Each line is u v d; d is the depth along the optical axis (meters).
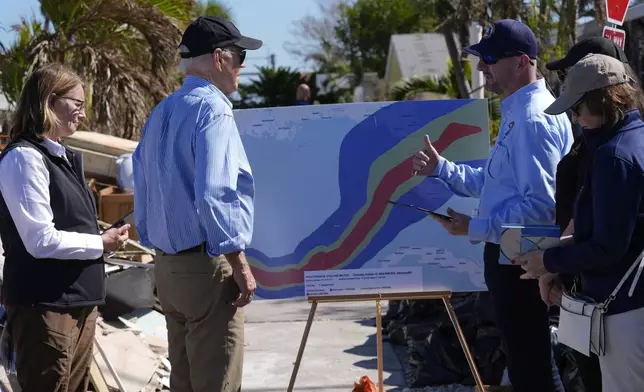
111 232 3.46
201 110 3.28
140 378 4.93
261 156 4.23
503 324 3.65
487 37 3.66
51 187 3.27
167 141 3.34
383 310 7.97
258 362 6.08
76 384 3.54
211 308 3.34
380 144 4.19
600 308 2.81
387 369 5.75
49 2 11.39
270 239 4.22
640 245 2.74
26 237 3.16
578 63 2.88
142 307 6.04
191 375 3.42
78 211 3.36
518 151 3.47
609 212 2.67
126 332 5.53
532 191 3.39
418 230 4.17
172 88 12.16
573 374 4.43
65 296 3.28
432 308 5.96
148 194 3.46
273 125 4.22
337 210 4.20
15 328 3.29
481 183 4.02
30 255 3.24
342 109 4.20
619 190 2.66
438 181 4.16
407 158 4.18
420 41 39.66
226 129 3.27
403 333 6.21
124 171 7.56
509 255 3.09
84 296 3.34
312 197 4.21
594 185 2.73
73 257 3.27
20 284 3.23
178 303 3.38
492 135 12.94
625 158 2.67
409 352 5.86
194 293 3.33
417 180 4.17
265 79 42.28
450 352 5.23
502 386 4.37
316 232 4.20
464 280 4.14
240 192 3.35
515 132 3.51
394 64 40.59
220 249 3.19
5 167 3.20
